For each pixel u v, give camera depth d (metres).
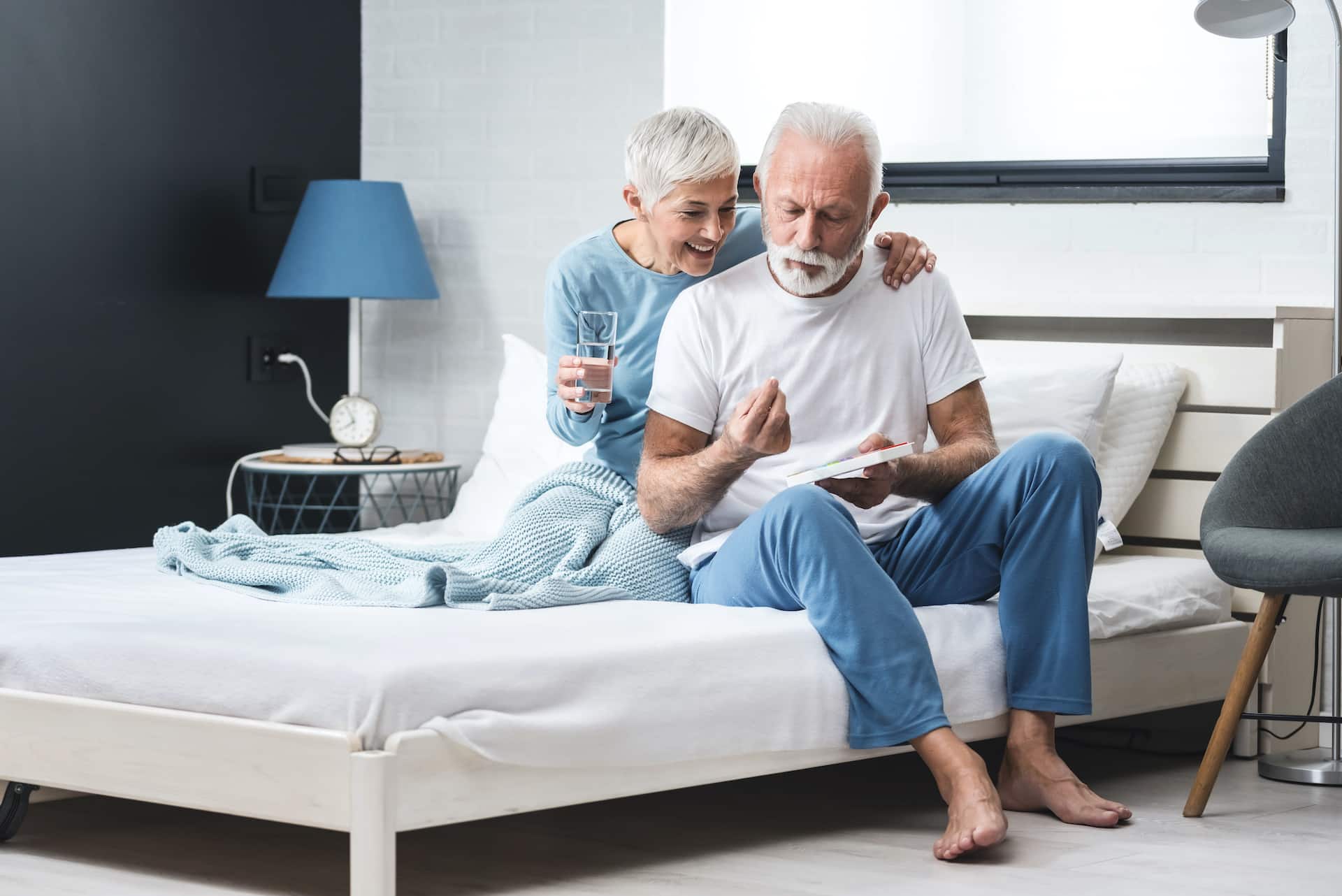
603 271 2.62
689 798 2.57
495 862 2.13
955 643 2.36
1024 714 2.41
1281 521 2.59
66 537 3.69
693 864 2.13
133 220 3.84
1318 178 3.30
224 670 1.93
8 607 2.34
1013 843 2.24
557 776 1.95
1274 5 2.86
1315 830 2.40
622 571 2.46
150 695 1.99
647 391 2.66
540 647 1.98
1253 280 3.37
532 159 4.21
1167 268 3.45
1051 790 2.38
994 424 3.14
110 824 2.32
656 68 4.04
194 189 4.00
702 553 2.46
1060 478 2.35
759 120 3.93
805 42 3.86
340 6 4.39
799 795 2.61
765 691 2.13
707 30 3.97
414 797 1.81
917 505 2.54
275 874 2.05
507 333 4.26
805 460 2.46
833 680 2.20
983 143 3.67
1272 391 3.17
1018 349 3.44
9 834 2.18
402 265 4.07
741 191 3.94
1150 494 3.30
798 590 2.22
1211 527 2.51
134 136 3.83
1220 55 3.40
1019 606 2.38
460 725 1.85
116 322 3.80
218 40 4.04
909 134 3.75
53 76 3.62
